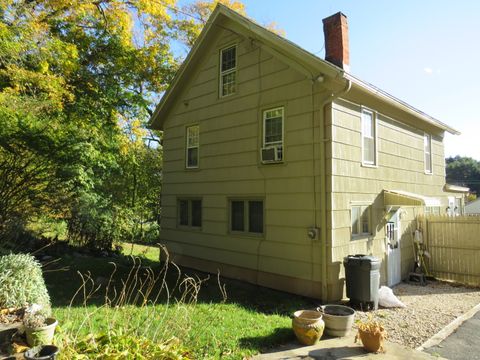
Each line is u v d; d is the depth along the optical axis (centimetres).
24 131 1033
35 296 438
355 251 811
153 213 1938
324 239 747
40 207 1155
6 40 928
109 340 389
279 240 841
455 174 6372
